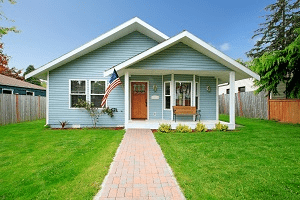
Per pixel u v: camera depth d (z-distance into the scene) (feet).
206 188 9.82
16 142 20.24
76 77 32.55
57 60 30.04
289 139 21.54
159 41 33.78
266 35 69.31
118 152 16.42
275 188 9.93
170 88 33.45
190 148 17.58
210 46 26.71
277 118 40.70
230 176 11.35
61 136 23.53
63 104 32.30
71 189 9.78
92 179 10.87
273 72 35.70
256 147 17.97
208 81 35.94
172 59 28.60
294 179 11.00
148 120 33.73
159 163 13.65
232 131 27.50
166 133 25.57
